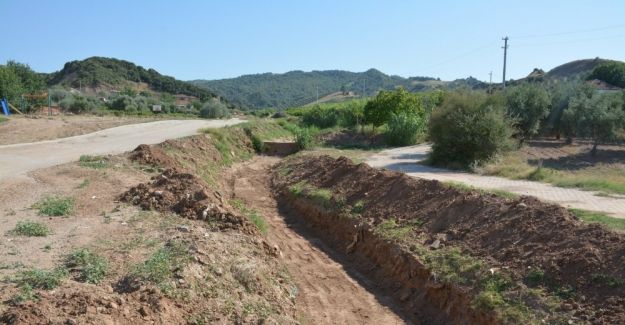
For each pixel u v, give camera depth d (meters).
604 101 30.69
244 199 17.59
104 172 14.91
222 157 23.47
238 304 7.03
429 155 23.14
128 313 5.78
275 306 7.76
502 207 9.80
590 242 7.65
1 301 5.91
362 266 11.23
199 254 7.82
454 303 8.26
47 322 5.18
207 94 108.25
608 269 6.97
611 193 13.27
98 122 34.00
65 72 104.75
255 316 6.85
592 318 6.43
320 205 14.63
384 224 11.68
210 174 19.61
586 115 30.31
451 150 21.70
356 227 12.35
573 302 6.81
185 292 6.67
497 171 18.19
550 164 25.88
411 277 9.57
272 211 16.22
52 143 22.72
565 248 7.82
